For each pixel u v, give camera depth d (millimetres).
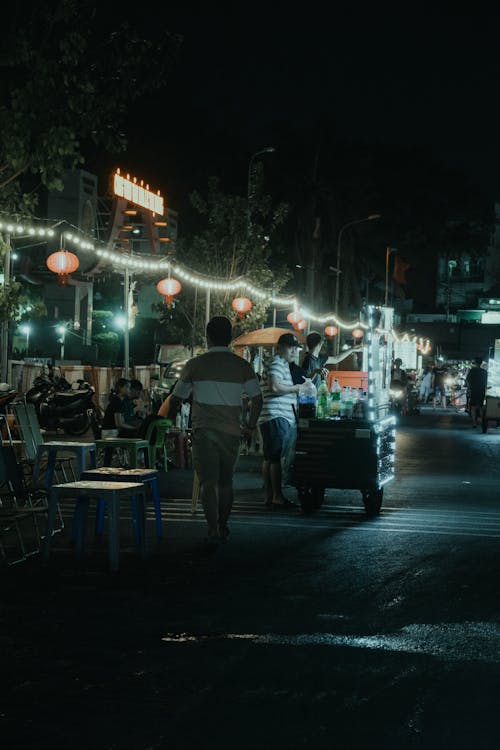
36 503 11227
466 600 7656
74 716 4988
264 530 11000
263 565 8953
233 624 6832
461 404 47188
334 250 62844
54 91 11781
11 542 10117
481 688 5508
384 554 9594
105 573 8531
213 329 10047
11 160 11797
